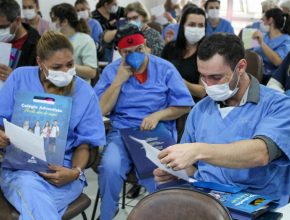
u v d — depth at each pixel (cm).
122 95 238
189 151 114
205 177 146
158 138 220
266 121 131
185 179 134
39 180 167
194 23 284
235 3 735
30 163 172
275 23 384
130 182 217
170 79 238
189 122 156
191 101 238
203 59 132
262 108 136
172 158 113
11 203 164
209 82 135
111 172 211
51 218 159
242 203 117
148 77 237
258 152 121
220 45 129
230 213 108
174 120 242
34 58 259
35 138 150
